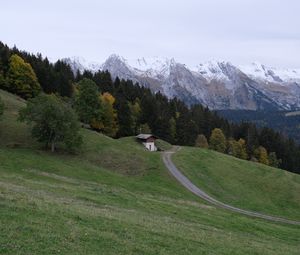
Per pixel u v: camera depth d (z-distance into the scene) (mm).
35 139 118188
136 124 185250
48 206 34656
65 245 24641
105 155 117375
